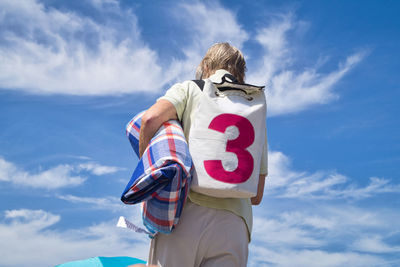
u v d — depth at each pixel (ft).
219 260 5.08
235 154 4.94
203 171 4.90
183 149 4.94
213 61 6.10
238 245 5.18
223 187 4.83
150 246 5.29
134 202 4.91
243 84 5.20
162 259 5.09
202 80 5.68
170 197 4.79
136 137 5.56
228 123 5.00
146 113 5.18
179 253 5.00
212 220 5.05
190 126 5.40
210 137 4.98
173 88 5.53
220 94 5.22
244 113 5.07
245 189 4.89
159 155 4.84
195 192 5.12
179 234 5.02
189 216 5.06
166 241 5.08
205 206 5.06
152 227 5.00
